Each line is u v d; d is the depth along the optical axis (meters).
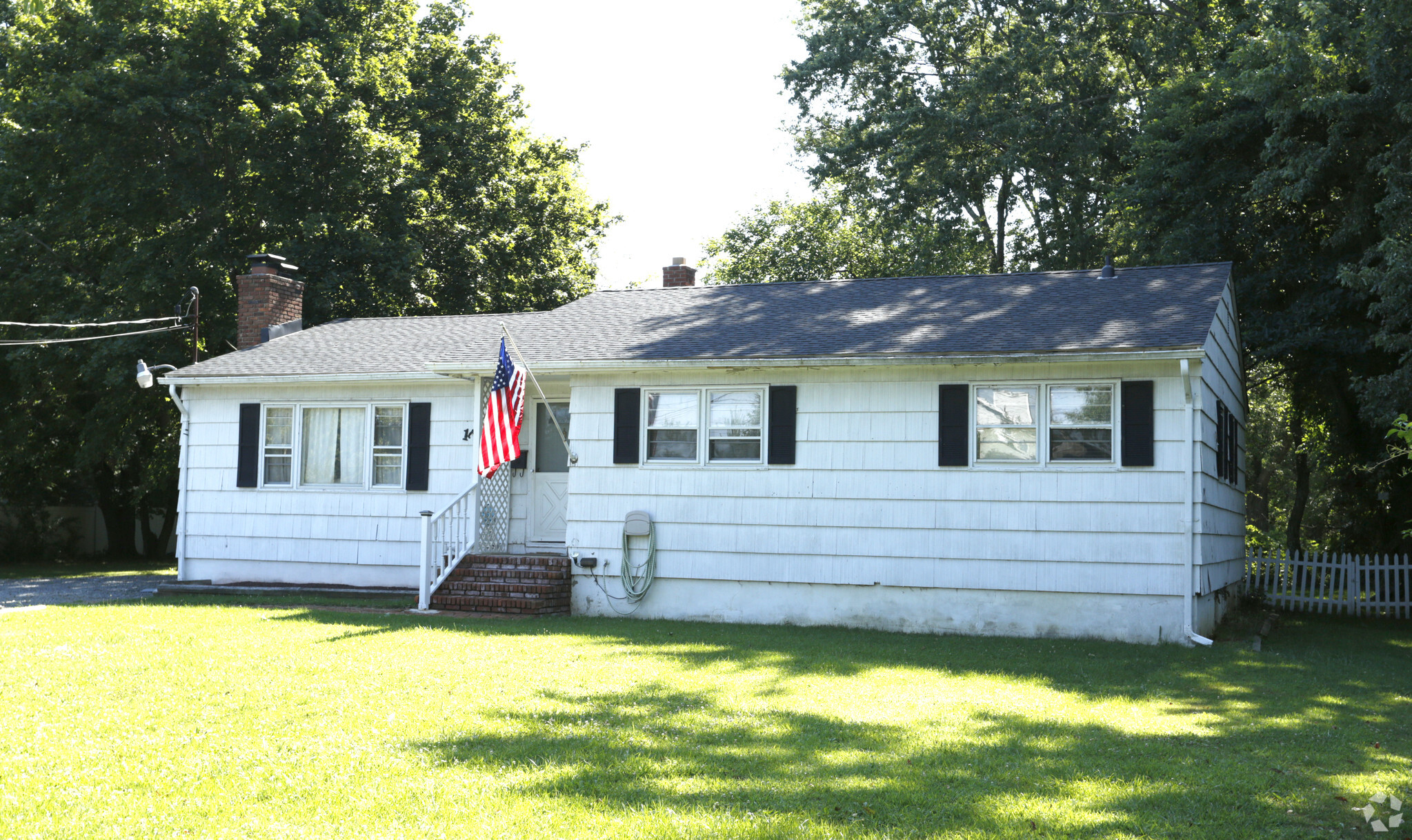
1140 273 16.80
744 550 15.35
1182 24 27.20
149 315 24.86
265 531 18.83
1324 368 20.59
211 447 19.30
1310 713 9.14
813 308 17.22
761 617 15.24
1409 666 12.59
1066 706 9.17
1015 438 14.25
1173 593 13.43
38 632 12.56
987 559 14.26
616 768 6.61
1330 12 18.67
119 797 5.88
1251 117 20.45
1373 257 17.95
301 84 25.19
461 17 32.25
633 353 15.77
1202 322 13.78
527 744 7.14
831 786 6.33
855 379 14.99
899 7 30.52
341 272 26.23
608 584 15.95
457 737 7.32
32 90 24.55
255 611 15.36
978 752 7.24
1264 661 12.16
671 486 15.76
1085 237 29.08
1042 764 6.97
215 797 5.90
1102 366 13.88
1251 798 6.29
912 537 14.61
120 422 26.30
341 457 18.58
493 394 14.93
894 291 17.70
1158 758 7.25
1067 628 13.91
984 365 14.38
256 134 24.64
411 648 11.46
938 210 31.05
